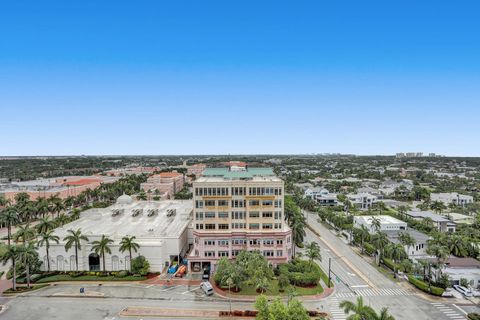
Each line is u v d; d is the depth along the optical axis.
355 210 197.38
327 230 158.62
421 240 115.50
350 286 91.75
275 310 60.31
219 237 102.81
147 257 100.62
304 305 79.69
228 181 106.88
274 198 105.06
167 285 91.56
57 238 98.50
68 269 100.56
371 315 55.34
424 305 80.12
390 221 139.88
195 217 105.25
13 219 134.50
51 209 169.50
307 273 91.88
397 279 96.69
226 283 85.44
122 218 135.00
